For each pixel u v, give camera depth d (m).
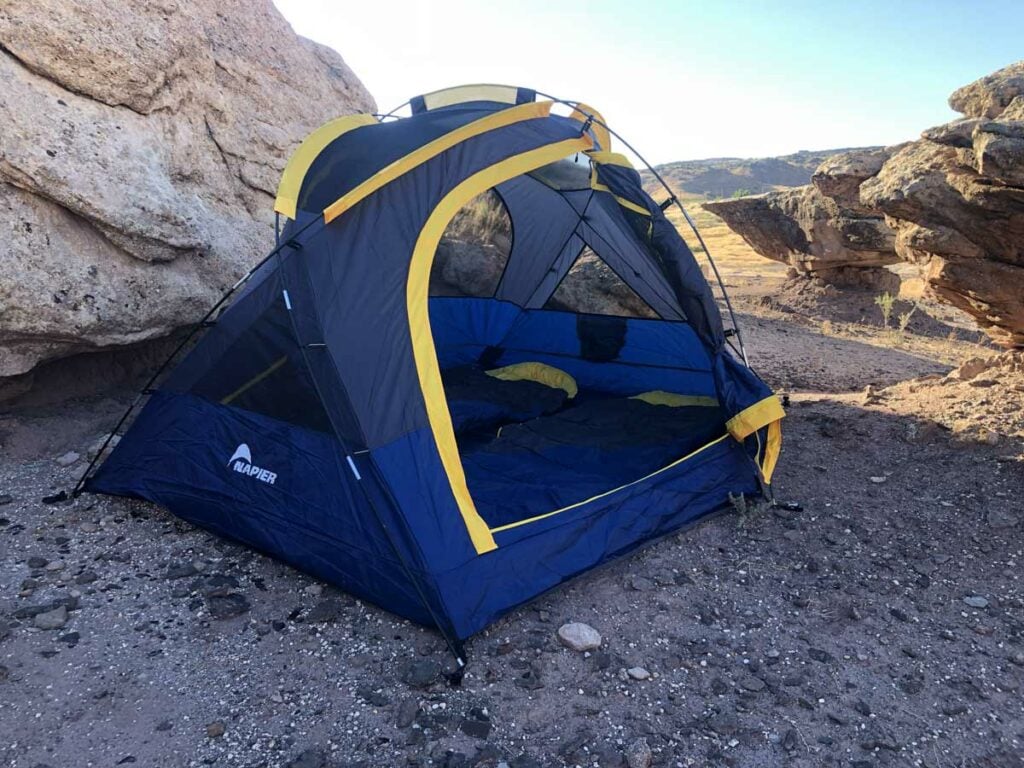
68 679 3.23
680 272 5.33
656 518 4.83
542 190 7.09
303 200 4.67
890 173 7.29
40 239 5.17
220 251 6.66
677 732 3.16
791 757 3.05
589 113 5.67
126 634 3.56
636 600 4.14
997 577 4.46
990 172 5.80
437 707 3.22
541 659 3.59
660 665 3.61
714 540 4.88
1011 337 7.68
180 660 3.42
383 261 4.34
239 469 4.41
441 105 5.62
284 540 4.14
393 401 4.11
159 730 2.99
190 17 7.07
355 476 3.96
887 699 3.43
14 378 5.47
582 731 3.13
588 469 5.23
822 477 5.85
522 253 7.88
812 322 14.79
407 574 3.72
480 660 3.56
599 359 7.72
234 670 3.38
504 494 4.71
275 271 4.52
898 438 6.36
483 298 8.27
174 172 6.55
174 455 4.65
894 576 4.49
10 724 2.94
